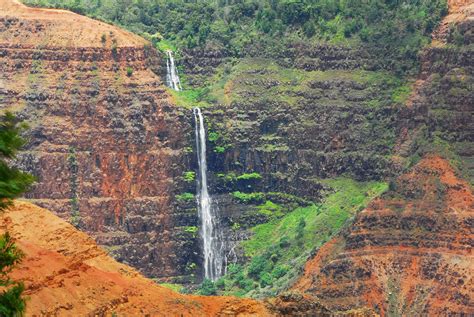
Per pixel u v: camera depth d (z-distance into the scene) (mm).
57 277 188500
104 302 188500
